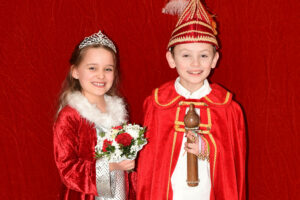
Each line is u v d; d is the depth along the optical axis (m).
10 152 2.39
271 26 2.30
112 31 2.33
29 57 2.31
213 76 2.41
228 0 2.30
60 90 2.32
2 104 2.34
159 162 1.98
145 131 1.97
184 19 1.91
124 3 2.32
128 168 1.86
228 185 1.96
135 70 2.39
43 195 2.46
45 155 2.43
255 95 2.38
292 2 2.27
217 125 1.95
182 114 1.96
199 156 1.88
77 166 1.88
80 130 1.91
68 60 2.32
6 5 2.25
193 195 1.95
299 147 2.40
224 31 2.33
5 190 2.42
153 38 2.36
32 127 2.38
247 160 2.47
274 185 2.46
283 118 2.38
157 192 1.98
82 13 2.30
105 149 1.77
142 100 2.44
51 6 2.28
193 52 1.87
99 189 1.86
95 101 2.01
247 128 2.43
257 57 2.34
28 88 2.34
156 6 2.33
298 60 2.31
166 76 2.41
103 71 1.95
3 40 2.27
